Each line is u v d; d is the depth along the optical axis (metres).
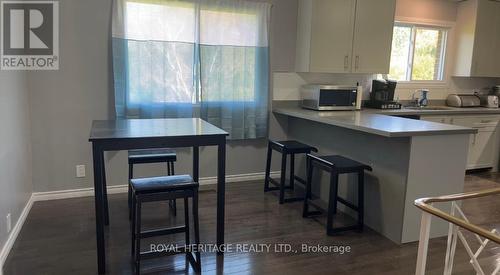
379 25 4.31
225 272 2.31
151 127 2.58
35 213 3.16
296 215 3.28
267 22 4.02
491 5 4.98
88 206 3.35
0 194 2.32
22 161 3.01
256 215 3.26
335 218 3.24
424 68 5.20
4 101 2.49
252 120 4.13
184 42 3.68
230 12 3.82
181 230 2.43
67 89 3.43
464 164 2.86
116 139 2.15
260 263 2.43
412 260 2.51
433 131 2.65
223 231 2.54
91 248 2.56
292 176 3.90
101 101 3.56
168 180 2.28
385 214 2.89
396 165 2.77
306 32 4.10
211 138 2.37
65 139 3.50
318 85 4.25
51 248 2.54
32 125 3.35
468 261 2.51
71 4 3.32
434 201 1.50
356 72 4.30
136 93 3.57
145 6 3.49
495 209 3.56
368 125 2.87
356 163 2.91
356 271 2.35
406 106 4.96
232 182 4.25
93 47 3.46
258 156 4.38
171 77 3.68
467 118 4.70
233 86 3.96
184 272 2.30
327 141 3.67
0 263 2.23
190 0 3.64
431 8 4.98
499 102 5.38
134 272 2.28
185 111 3.79
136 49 3.51
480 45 5.01
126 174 3.79
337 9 4.07
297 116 3.82
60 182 3.54
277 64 4.29
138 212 2.13
